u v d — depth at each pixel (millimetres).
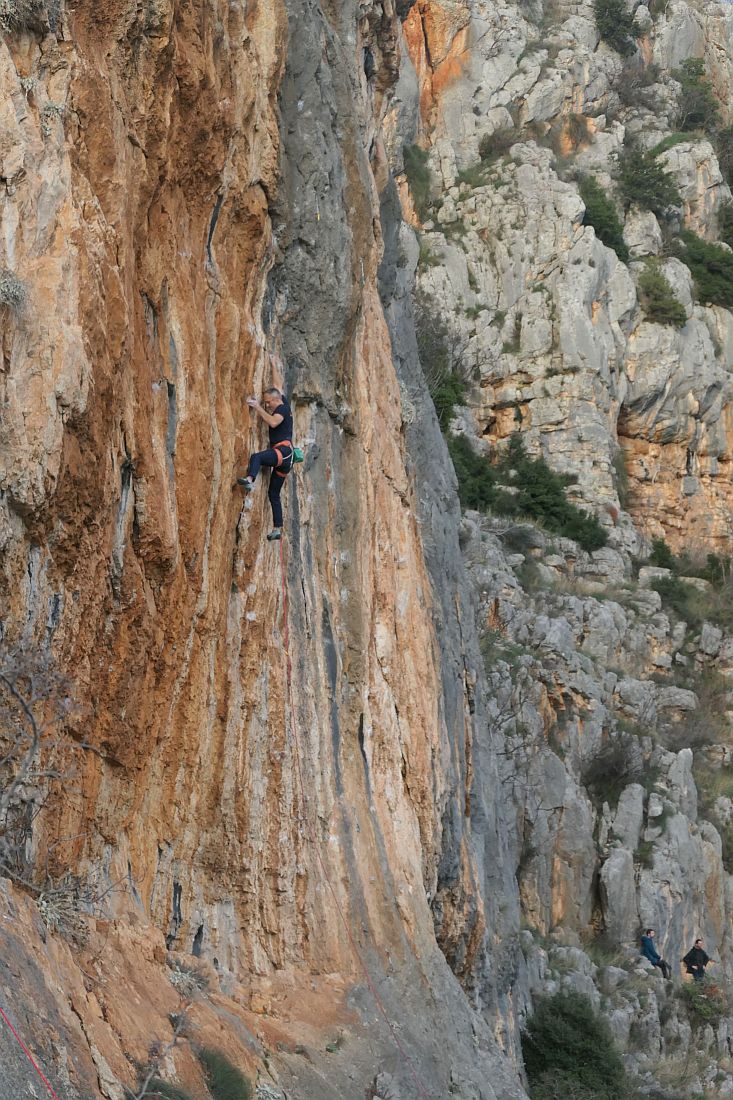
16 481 9328
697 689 40625
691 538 50250
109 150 10609
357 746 15617
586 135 56031
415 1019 14328
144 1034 9766
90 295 9984
